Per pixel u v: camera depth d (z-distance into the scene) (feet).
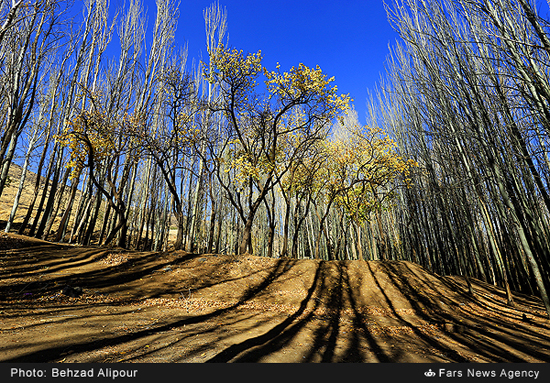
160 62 63.21
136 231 85.20
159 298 30.76
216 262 45.06
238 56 44.34
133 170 56.34
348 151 58.90
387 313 33.78
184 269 40.34
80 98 50.08
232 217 88.74
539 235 34.55
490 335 24.22
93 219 50.80
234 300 34.35
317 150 60.75
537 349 20.04
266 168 49.06
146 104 56.44
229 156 55.26
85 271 33.32
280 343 19.26
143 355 14.64
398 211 78.48
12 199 95.30
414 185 58.08
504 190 27.71
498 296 40.86
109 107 53.47
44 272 30.48
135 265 38.45
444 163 43.86
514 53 19.45
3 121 38.55
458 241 53.16
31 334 15.96
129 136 47.47
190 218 70.69
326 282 44.70
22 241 37.73
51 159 48.62
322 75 41.98
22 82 36.06
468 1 21.24
